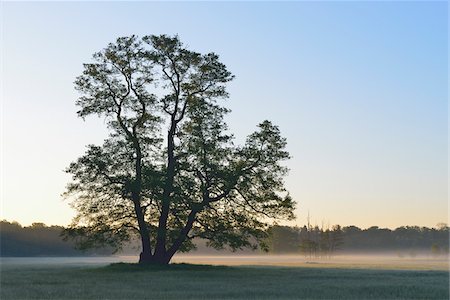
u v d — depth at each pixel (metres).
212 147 50.47
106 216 51.22
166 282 34.34
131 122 51.84
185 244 54.53
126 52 52.03
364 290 28.73
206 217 52.03
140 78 52.44
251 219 51.88
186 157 50.34
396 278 39.12
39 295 25.98
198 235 52.03
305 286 31.12
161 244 51.62
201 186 49.59
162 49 52.19
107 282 34.50
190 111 51.38
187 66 52.25
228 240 51.50
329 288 29.75
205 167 49.91
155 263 50.75
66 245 198.25
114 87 52.09
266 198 50.62
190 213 50.62
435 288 30.02
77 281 35.56
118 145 50.41
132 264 51.41
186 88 52.50
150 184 47.53
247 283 33.53
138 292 27.42
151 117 52.19
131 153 50.34
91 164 48.94
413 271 51.06
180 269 48.34
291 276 40.59
